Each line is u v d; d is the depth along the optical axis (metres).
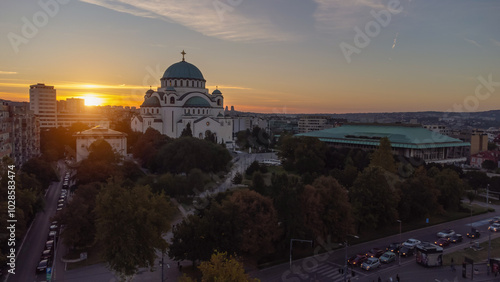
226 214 69.94
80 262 73.44
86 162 123.88
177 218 100.44
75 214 75.94
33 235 87.38
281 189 78.88
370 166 100.56
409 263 77.38
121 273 61.62
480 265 76.81
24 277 66.88
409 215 103.06
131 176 126.56
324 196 82.56
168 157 142.25
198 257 66.44
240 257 69.31
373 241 90.19
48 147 193.50
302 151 159.62
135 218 61.94
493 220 109.25
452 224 106.19
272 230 73.75
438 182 115.75
